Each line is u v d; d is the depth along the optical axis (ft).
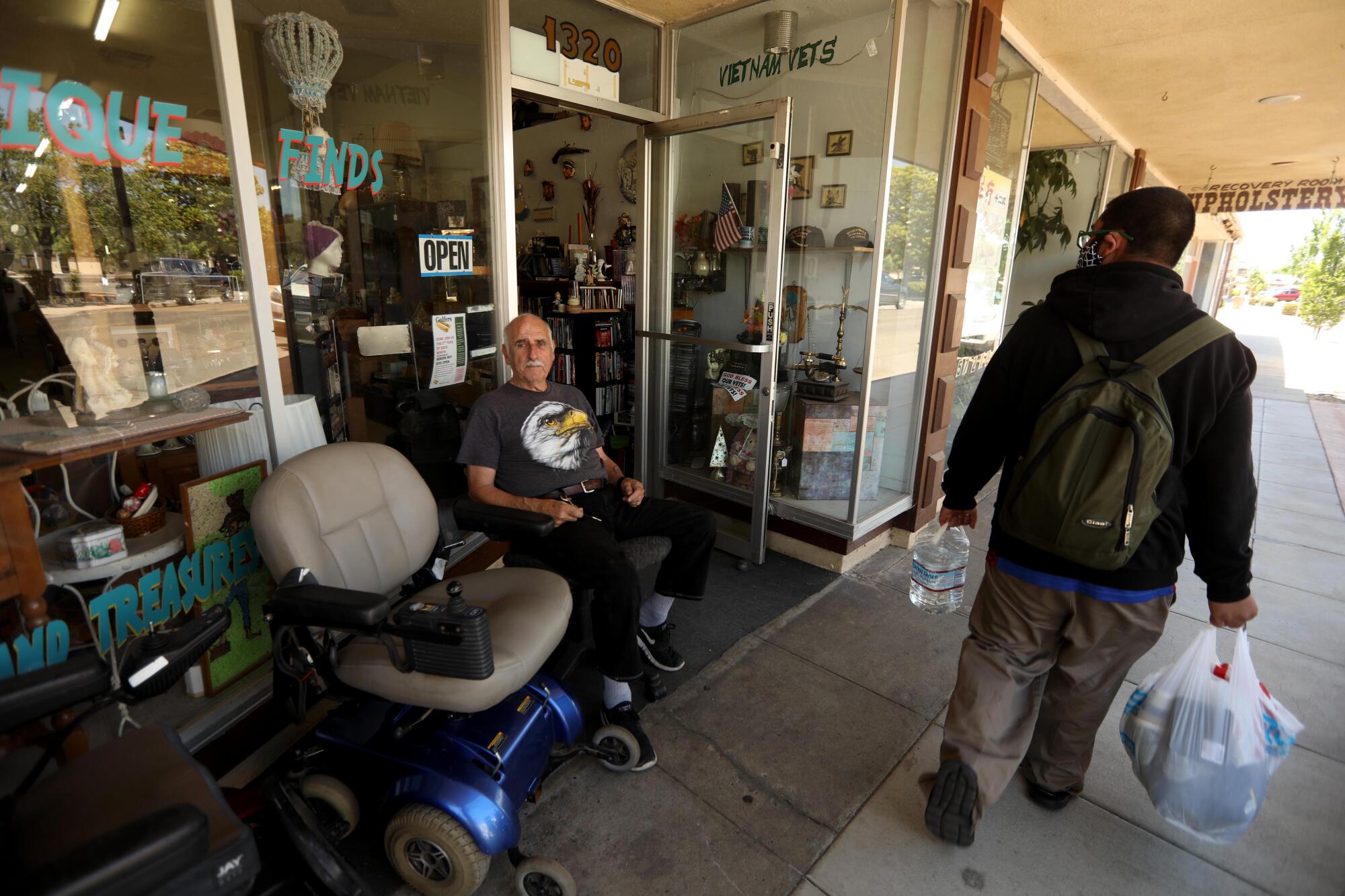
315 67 6.35
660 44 10.68
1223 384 4.14
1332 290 53.72
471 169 8.11
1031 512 4.56
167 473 5.73
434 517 6.14
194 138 5.46
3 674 4.39
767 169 9.71
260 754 6.14
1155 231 4.40
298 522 4.91
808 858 5.36
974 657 5.15
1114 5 10.09
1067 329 4.59
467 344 8.59
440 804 4.51
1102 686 5.12
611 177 16.88
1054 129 17.74
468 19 7.55
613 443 16.37
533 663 4.98
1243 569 4.55
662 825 5.65
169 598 5.39
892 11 8.68
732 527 11.39
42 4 4.58
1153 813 5.86
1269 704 4.99
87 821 3.39
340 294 7.20
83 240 5.01
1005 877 5.21
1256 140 20.25
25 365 4.81
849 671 7.87
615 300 16.57
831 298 10.33
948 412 11.13
